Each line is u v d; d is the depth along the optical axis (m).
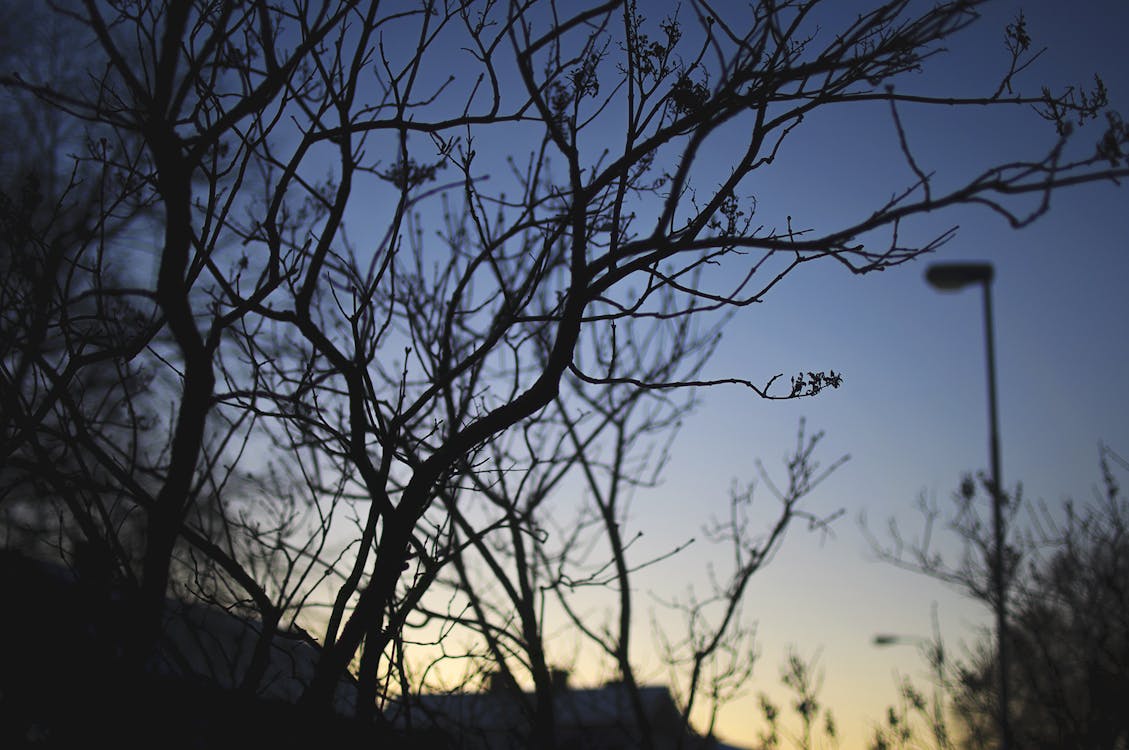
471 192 4.23
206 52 3.71
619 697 7.78
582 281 3.71
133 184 4.35
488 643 5.55
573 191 3.79
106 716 3.62
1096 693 8.25
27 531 4.23
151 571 3.82
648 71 3.84
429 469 3.81
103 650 3.71
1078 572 11.12
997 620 11.47
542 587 5.88
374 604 3.75
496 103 4.05
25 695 3.68
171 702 3.78
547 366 3.78
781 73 3.56
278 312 3.88
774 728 9.05
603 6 3.64
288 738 3.75
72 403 3.90
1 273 4.10
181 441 3.91
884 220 2.99
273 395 4.08
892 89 3.53
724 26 3.53
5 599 3.70
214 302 4.54
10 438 3.79
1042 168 2.85
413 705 4.46
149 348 4.48
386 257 3.97
